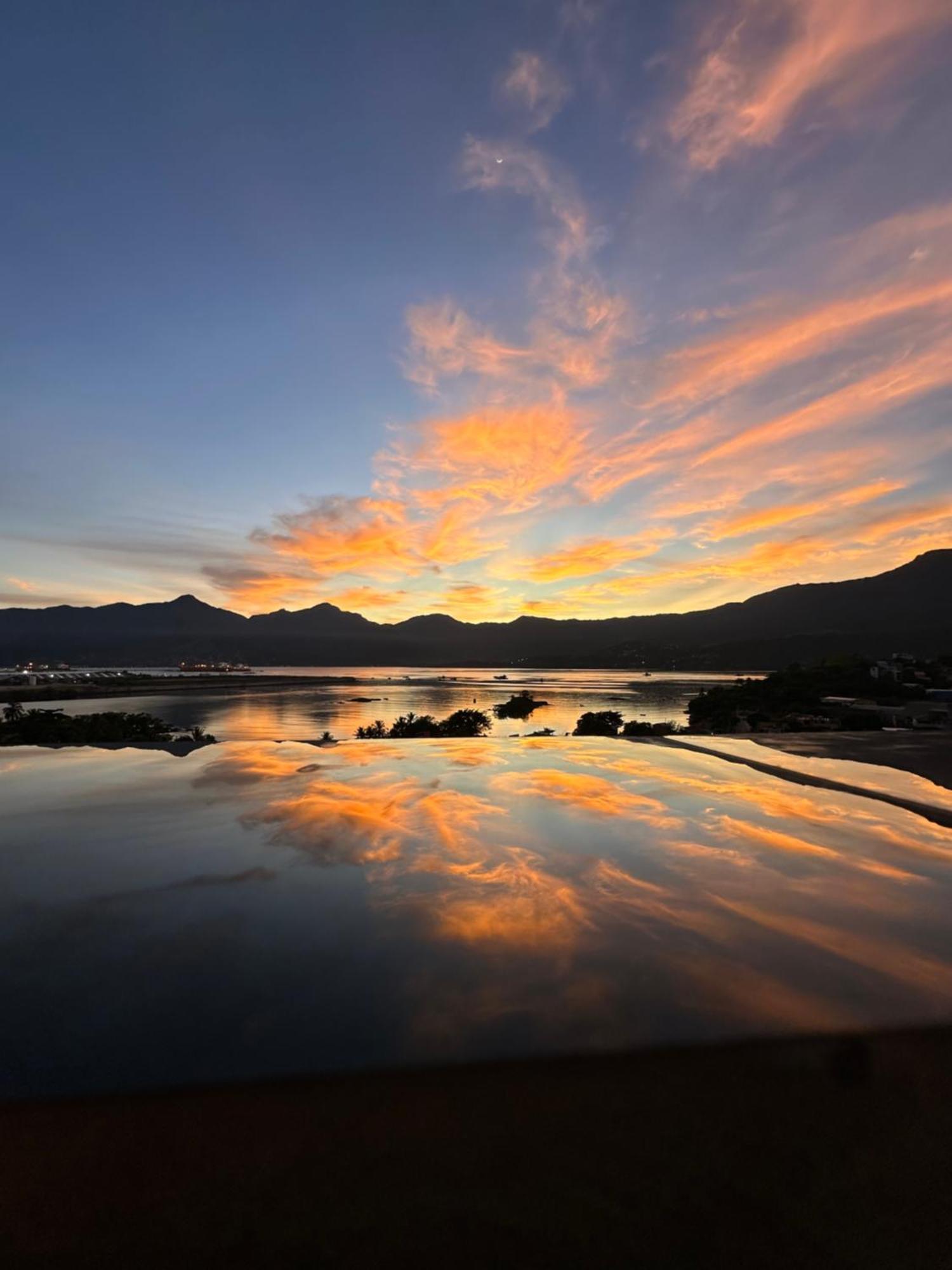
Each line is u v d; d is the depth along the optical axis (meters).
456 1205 0.77
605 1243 0.74
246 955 1.27
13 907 1.51
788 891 1.62
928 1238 0.76
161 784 3.06
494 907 1.51
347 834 2.15
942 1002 1.08
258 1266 0.72
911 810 2.52
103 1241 0.75
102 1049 0.95
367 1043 0.96
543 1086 0.89
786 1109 0.87
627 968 1.20
